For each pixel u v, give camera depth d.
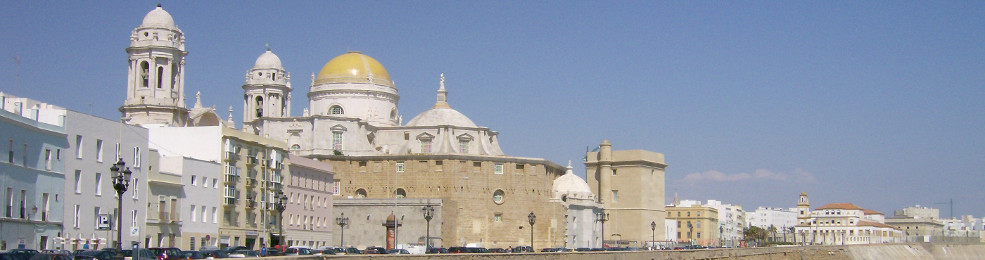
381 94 197.25
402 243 168.88
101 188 104.25
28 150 92.00
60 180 97.44
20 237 89.38
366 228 170.75
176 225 116.75
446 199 173.50
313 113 196.25
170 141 129.00
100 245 102.31
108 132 105.88
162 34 153.88
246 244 132.50
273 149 140.75
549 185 197.50
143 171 110.94
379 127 195.12
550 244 189.12
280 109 198.88
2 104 97.69
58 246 94.25
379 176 184.38
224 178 127.81
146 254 78.56
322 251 105.62
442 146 191.50
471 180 183.62
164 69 153.12
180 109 151.88
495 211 184.88
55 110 98.44
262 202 136.88
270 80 198.38
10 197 88.38
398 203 170.88
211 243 124.00
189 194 120.00
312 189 153.62
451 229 175.75
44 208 94.75
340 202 172.62
